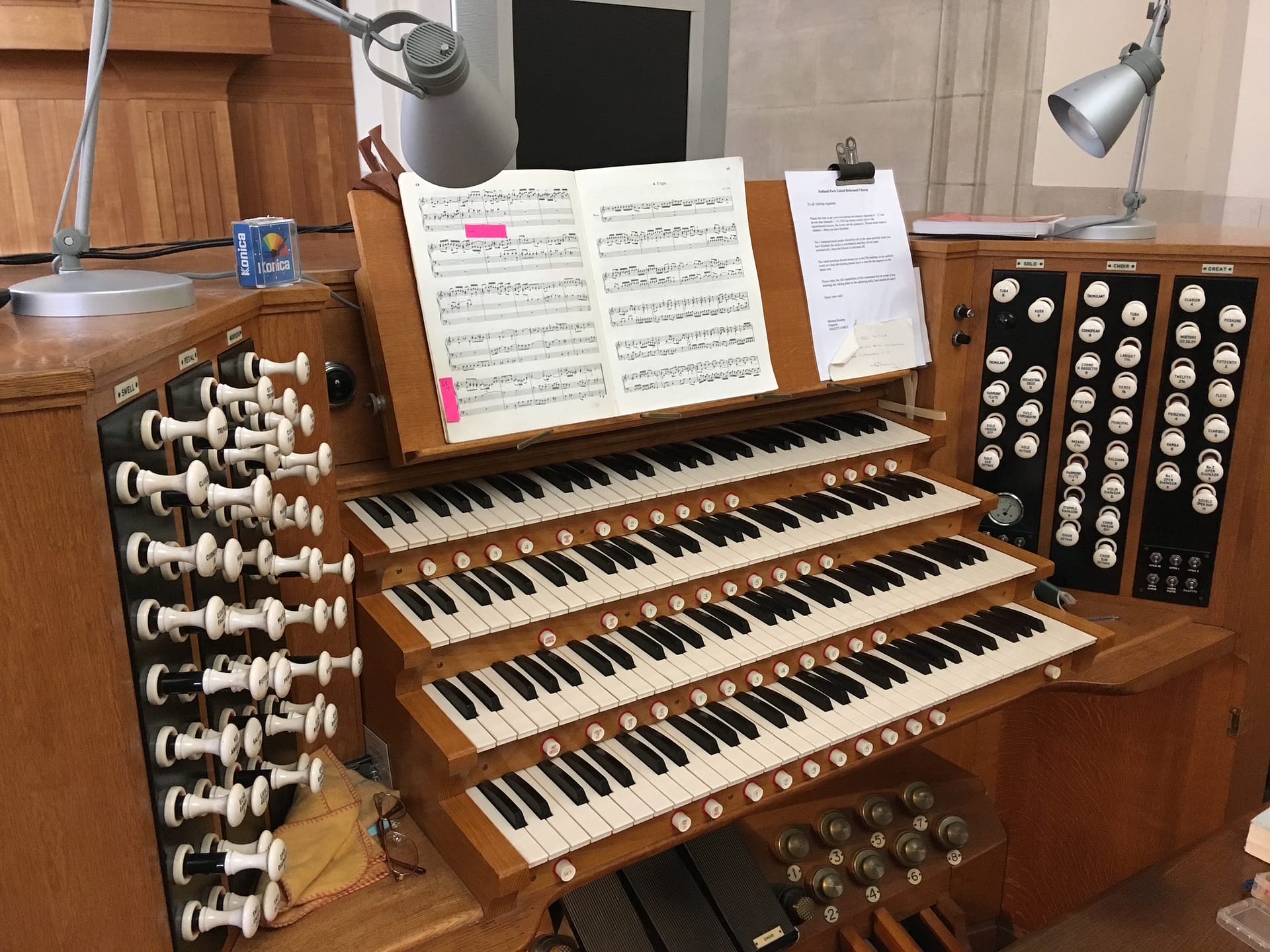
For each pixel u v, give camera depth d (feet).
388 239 5.04
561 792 4.61
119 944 3.06
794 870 6.43
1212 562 6.81
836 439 6.78
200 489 2.92
